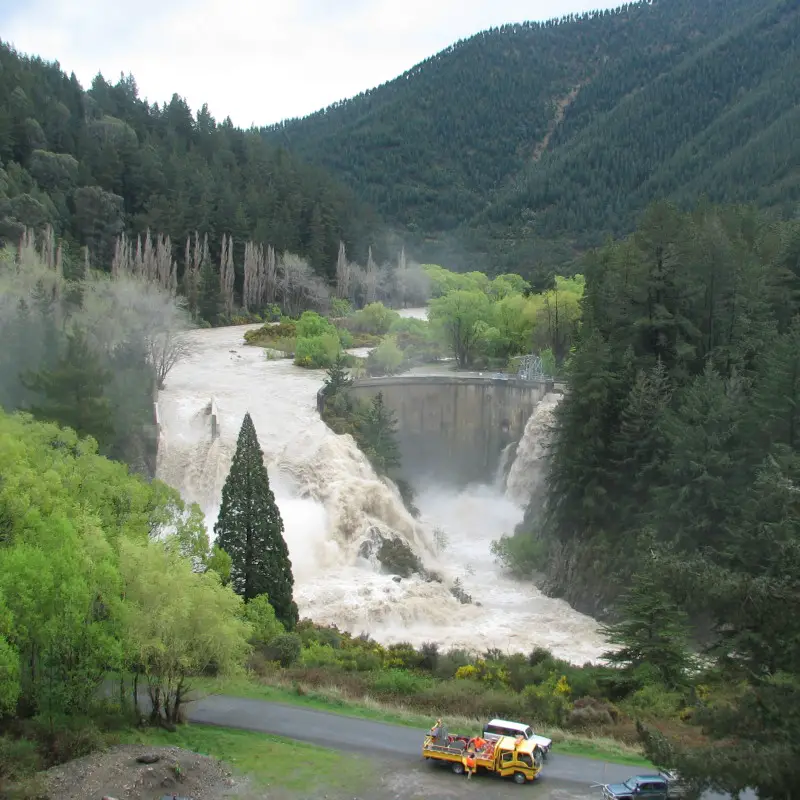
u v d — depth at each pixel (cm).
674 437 5850
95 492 4006
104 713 3191
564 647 5478
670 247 6925
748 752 2148
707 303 7100
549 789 2912
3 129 15062
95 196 14812
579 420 6738
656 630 4309
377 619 5678
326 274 17050
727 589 2328
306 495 6856
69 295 9444
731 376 6600
